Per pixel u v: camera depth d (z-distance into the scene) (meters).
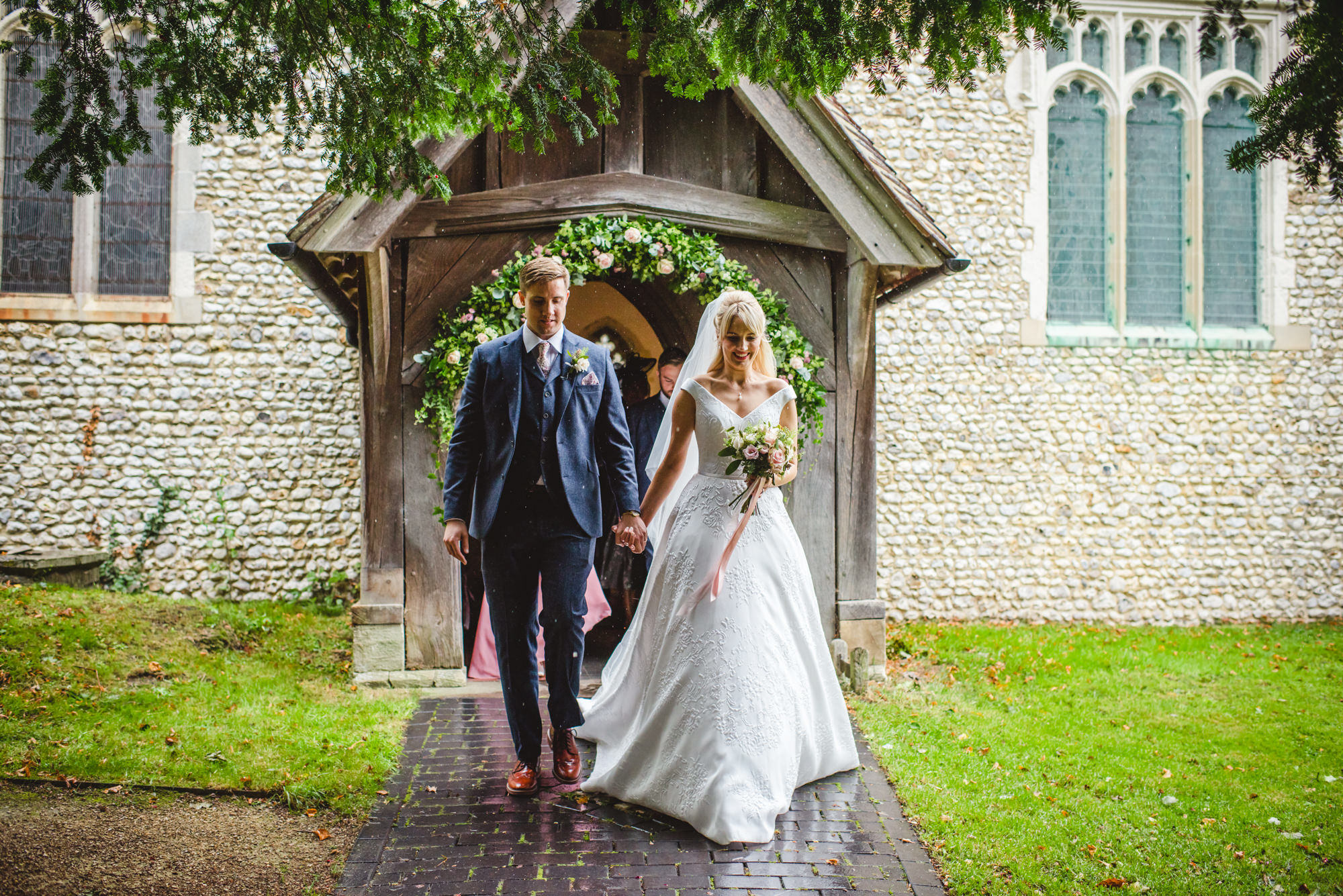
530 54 3.21
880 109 7.77
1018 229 7.88
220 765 3.42
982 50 2.88
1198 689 5.30
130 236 7.19
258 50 3.02
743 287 4.73
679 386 3.38
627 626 5.59
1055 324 8.05
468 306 4.68
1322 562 8.03
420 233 4.66
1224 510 7.97
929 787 3.42
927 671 5.64
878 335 7.73
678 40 3.08
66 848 2.74
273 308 7.19
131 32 6.52
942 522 7.75
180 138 7.08
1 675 4.28
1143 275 8.20
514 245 4.76
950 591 7.74
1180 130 8.24
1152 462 7.94
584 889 2.63
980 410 7.81
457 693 4.61
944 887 2.73
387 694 4.59
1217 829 3.25
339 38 3.02
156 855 2.75
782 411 3.36
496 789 3.31
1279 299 8.13
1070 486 7.86
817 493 5.04
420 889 2.62
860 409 5.10
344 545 7.18
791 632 3.28
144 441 7.06
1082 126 8.12
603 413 3.28
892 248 4.76
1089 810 3.34
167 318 7.09
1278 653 6.47
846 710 3.58
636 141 4.83
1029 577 7.80
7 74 7.00
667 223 4.76
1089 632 7.26
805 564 3.44
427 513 4.74
